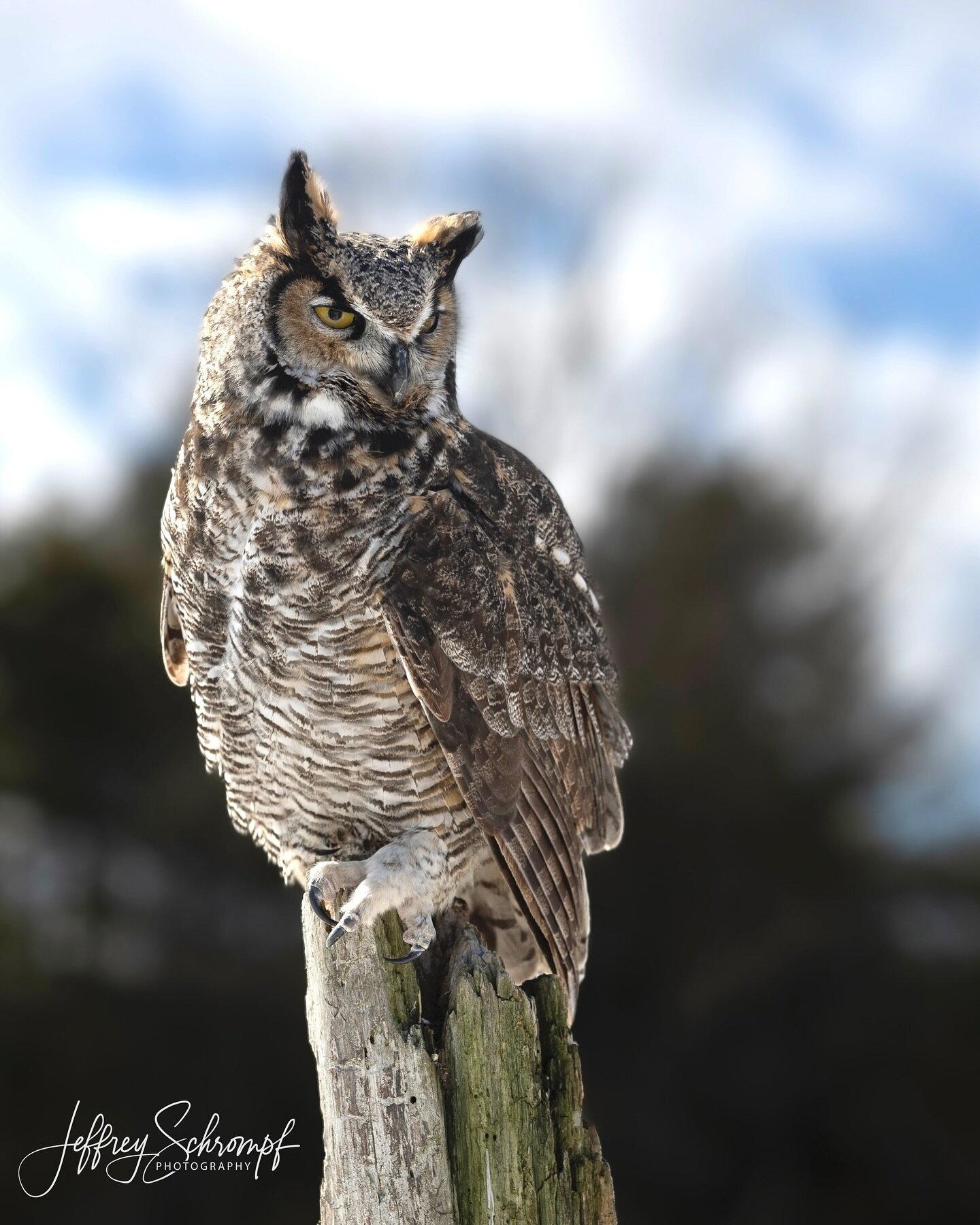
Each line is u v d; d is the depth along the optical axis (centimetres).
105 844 1664
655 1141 1769
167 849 1648
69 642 1625
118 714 1656
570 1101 405
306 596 483
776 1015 1842
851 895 1808
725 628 1869
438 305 544
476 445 540
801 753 1848
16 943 1559
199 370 518
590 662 582
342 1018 410
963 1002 1769
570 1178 396
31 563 1653
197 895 1675
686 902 1786
